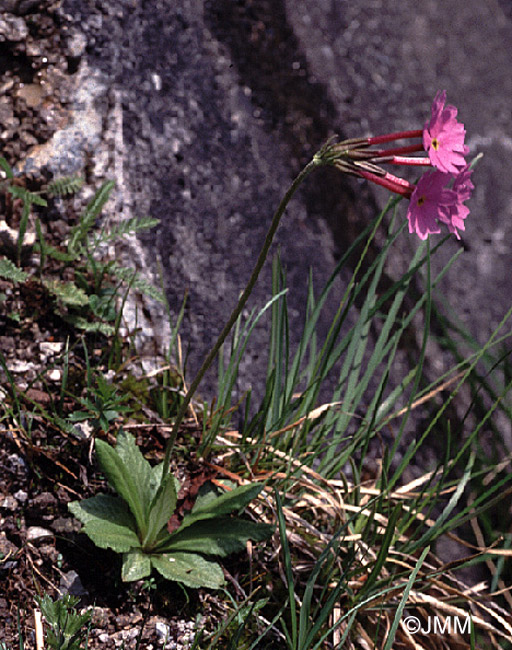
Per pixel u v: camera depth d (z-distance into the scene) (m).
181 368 0.57
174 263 0.60
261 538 0.50
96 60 0.62
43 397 0.53
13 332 0.54
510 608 0.57
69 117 0.60
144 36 0.64
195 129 0.64
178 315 0.59
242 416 0.58
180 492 0.51
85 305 0.56
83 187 0.59
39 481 0.50
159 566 0.49
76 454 0.51
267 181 0.65
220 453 0.54
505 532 0.59
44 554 0.49
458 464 0.61
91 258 0.56
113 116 0.61
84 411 0.52
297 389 0.60
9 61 0.61
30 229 0.57
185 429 0.54
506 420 0.64
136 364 0.56
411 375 0.56
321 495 0.54
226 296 0.61
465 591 0.54
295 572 0.52
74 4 0.63
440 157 0.42
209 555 0.50
